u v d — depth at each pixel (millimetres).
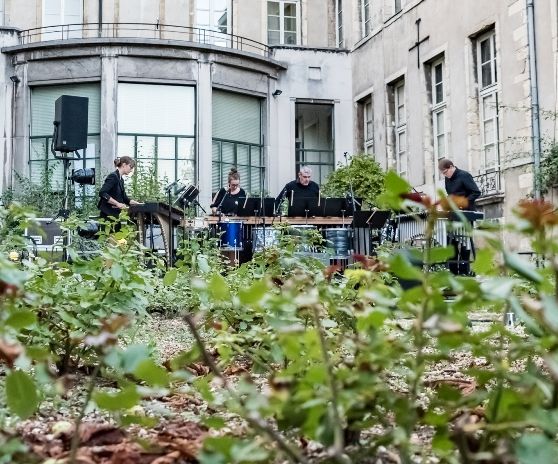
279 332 1205
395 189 993
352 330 1809
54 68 16281
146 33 17578
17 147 16469
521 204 882
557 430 918
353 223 8523
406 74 15430
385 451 1219
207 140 16281
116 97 16062
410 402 1054
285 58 17797
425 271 1037
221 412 1787
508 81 12086
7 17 17469
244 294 1040
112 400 1087
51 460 1159
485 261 1045
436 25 14242
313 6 19188
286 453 957
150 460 1284
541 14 11375
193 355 1367
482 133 13141
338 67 18031
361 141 17859
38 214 2045
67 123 10172
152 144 16234
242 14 18484
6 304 1275
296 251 4336
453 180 9383
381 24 16438
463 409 1391
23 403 1067
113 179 8266
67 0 17672
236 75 16891
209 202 16172
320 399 935
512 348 1041
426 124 14680
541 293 929
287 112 17734
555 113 10906
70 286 2555
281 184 17562
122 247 2818
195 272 3617
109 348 1000
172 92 16328
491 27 12734
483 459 966
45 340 2266
